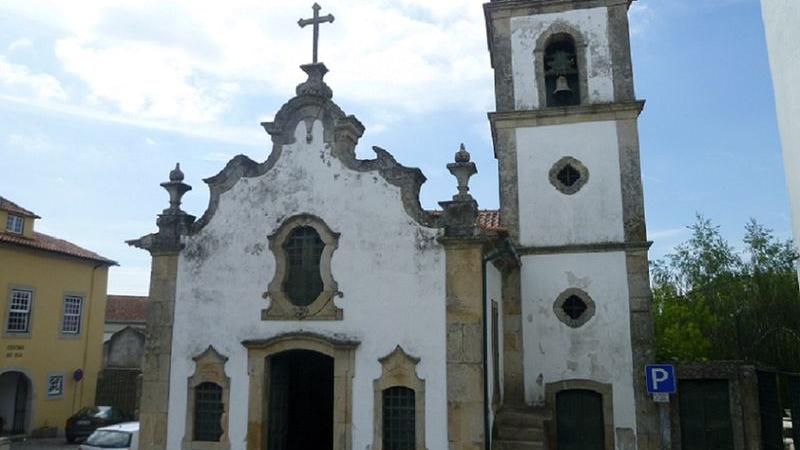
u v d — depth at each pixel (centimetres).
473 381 1241
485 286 1323
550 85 1828
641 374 1559
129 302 4697
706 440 1616
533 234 1700
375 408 1280
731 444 1600
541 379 1605
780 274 2827
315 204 1395
